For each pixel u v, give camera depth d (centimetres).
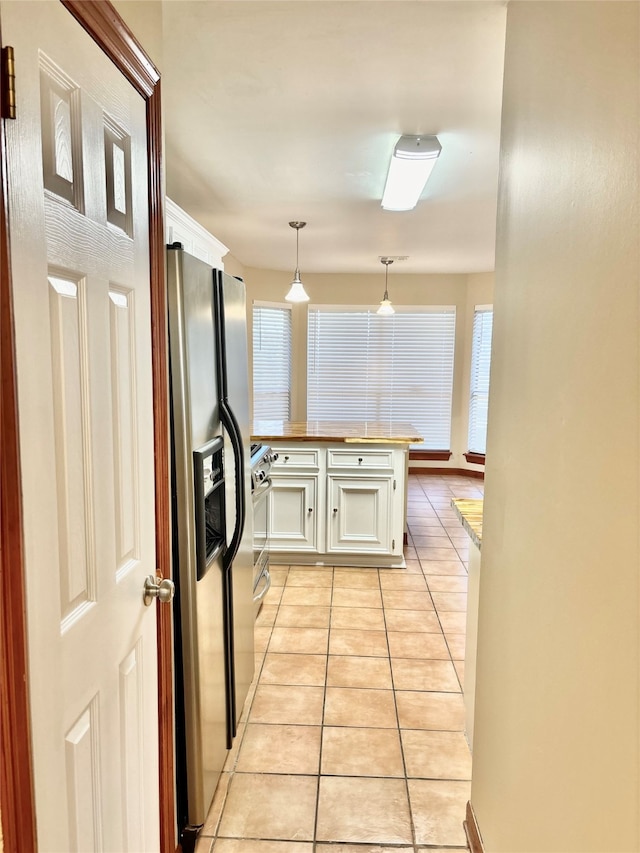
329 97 195
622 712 76
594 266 87
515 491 125
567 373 97
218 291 176
